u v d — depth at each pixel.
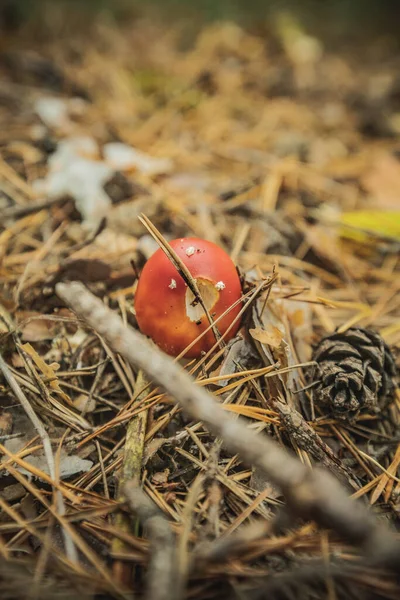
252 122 0.57
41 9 0.71
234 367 0.30
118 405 0.32
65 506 0.27
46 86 0.57
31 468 0.27
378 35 0.83
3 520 0.27
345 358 0.31
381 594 0.25
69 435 0.30
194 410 0.24
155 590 0.22
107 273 0.36
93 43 0.69
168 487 0.28
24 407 0.29
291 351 0.32
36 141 0.47
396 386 0.32
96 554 0.26
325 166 0.51
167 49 0.71
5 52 0.59
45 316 0.32
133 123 0.54
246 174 0.48
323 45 0.78
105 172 0.44
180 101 0.58
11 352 0.32
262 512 0.27
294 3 0.87
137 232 0.40
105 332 0.25
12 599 0.24
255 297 0.31
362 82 0.66
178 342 0.30
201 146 0.52
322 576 0.24
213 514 0.26
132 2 0.80
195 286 0.29
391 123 0.57
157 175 0.46
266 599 0.25
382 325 0.37
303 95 0.63
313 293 0.37
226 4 0.82
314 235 0.42
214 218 0.42
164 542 0.24
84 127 0.51
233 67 0.67
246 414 0.29
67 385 0.31
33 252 0.38
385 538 0.23
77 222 0.41
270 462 0.23
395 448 0.31
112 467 0.28
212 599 0.24
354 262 0.42
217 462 0.28
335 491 0.23
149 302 0.30
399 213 0.44
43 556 0.25
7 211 0.40
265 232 0.41
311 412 0.31
